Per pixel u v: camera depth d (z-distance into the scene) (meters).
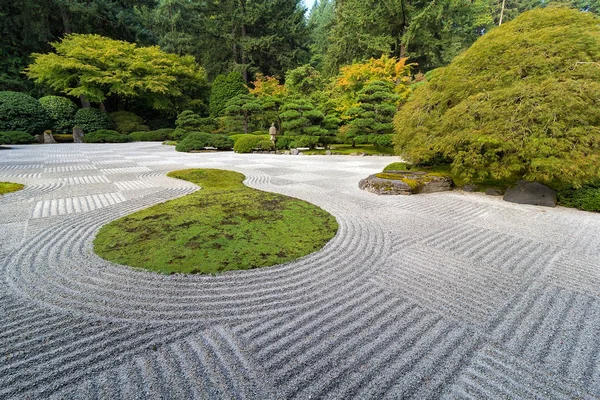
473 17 21.33
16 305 1.89
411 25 17.98
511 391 1.31
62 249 2.73
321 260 2.60
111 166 8.09
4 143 14.93
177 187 5.52
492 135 4.61
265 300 1.99
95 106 20.67
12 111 15.76
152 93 19.83
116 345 1.55
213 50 23.97
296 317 1.81
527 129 4.35
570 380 1.37
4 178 6.07
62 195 4.79
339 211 4.14
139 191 5.13
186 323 1.74
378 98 12.61
